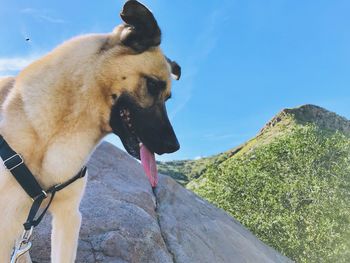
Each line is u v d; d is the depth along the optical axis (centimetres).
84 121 60
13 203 57
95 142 62
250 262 118
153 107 65
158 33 64
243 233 136
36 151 58
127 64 62
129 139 64
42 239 90
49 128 58
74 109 59
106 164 125
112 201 105
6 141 57
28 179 57
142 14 63
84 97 60
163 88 65
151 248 97
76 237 66
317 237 313
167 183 129
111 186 114
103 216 99
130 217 102
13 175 56
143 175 128
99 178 116
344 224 327
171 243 105
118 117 62
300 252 327
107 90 61
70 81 60
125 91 62
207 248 111
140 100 63
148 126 64
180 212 120
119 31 65
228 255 114
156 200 120
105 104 62
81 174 61
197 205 130
